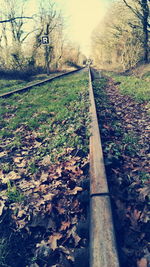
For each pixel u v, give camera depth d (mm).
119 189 3137
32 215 2898
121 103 8977
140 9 23469
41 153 4703
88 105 7594
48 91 12609
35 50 29391
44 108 8203
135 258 2178
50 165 4109
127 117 6914
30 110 8219
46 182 3590
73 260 2273
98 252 2020
